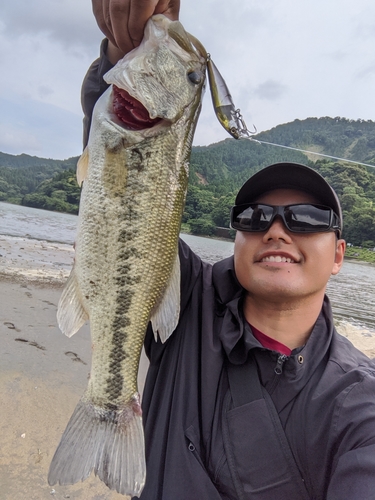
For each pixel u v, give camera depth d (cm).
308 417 44
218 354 49
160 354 54
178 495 44
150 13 46
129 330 51
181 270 57
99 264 50
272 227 49
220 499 43
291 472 43
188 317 55
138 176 50
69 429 48
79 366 115
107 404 50
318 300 50
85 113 58
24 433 81
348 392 43
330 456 42
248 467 44
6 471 71
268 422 45
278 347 50
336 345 49
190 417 47
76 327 51
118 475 45
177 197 52
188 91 53
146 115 50
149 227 50
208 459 46
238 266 52
